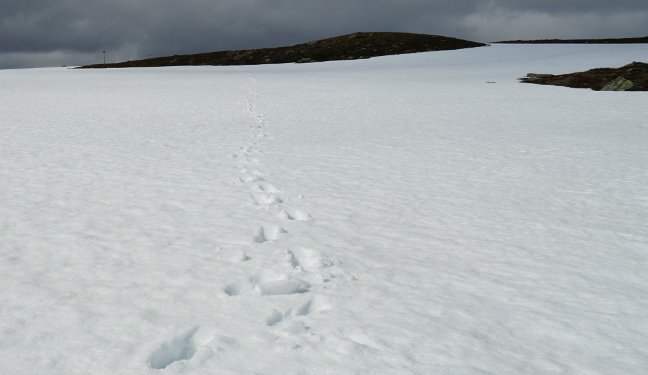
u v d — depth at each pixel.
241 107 25.66
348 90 35.28
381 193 9.02
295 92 33.94
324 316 4.26
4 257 5.48
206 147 13.76
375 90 35.19
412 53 76.06
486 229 7.03
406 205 8.24
